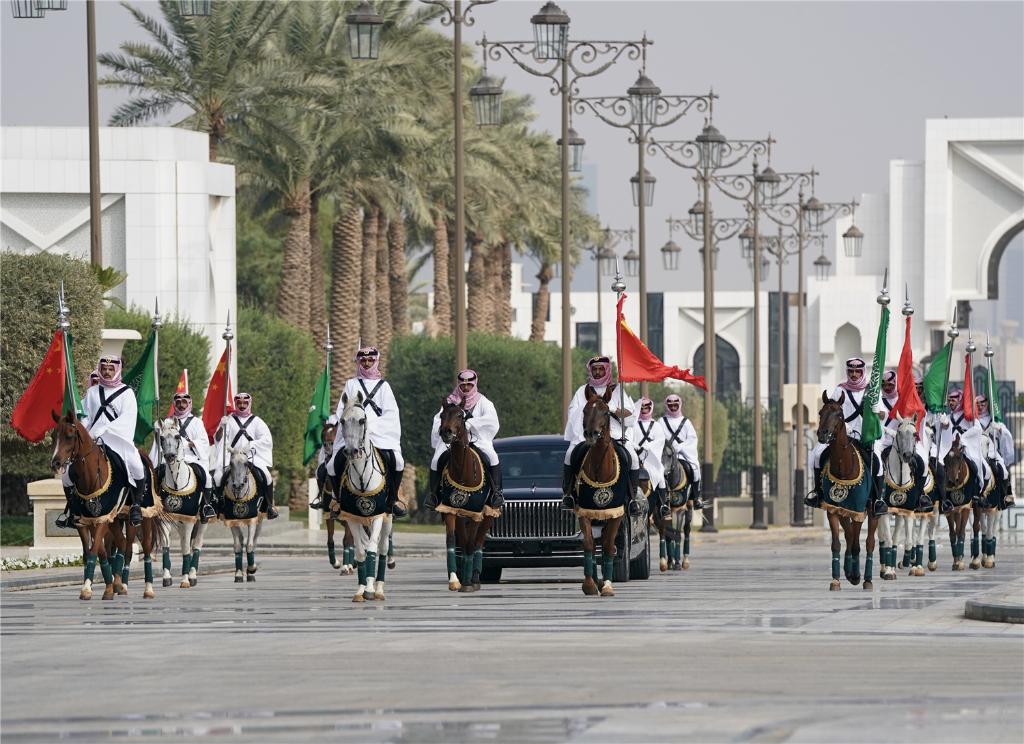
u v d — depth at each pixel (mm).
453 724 33875
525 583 83562
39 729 34000
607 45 126812
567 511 78625
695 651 46969
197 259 173500
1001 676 41094
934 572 92750
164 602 69750
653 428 96375
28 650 48719
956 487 94188
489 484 73688
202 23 166875
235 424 85312
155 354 83438
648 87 139000
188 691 39312
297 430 185250
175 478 78062
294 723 34281
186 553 81000
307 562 113562
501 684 39875
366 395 68688
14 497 145875
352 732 33062
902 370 85938
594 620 57594
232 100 170125
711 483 186125
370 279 198875
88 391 71812
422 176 191750
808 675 41375
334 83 167875
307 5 172625
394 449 68750
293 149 170500
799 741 31453
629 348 83625
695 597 69688
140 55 171000
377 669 43062
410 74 182625
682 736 32094
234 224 179625
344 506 67750
